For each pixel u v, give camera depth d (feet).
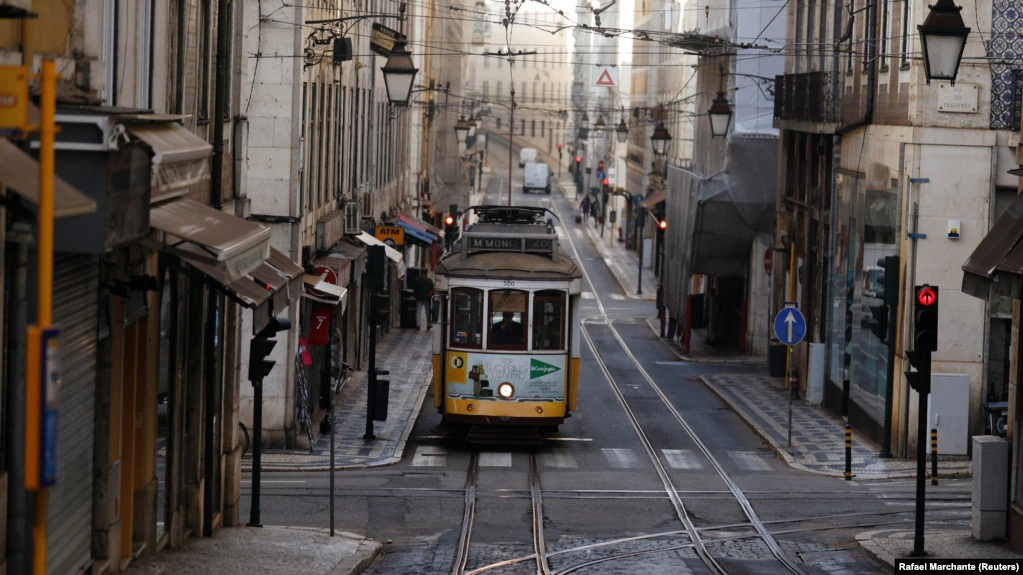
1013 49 224.74
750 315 412.77
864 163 262.88
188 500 147.02
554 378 237.45
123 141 86.58
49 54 97.76
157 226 96.84
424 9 593.01
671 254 457.68
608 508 187.32
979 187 225.15
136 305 119.96
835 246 292.81
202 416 149.89
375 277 241.76
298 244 230.07
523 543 161.58
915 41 226.79
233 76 179.73
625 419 284.20
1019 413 150.71
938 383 226.17
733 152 395.14
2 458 87.81
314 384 267.59
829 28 307.78
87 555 105.50
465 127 594.65
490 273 236.84
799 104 319.06
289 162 228.84
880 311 188.65
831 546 159.22
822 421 279.90
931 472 215.51
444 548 156.97
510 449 243.40
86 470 103.91
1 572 87.40
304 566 132.46
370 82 386.93
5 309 87.35
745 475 218.59
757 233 402.31
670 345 443.73
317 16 261.03
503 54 296.71
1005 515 153.99
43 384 63.26
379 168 423.23
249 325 228.43
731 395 322.34
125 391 120.98
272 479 205.46
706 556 152.87
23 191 69.51
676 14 606.55
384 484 202.49
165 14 139.13
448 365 237.86
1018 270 133.59
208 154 105.19
